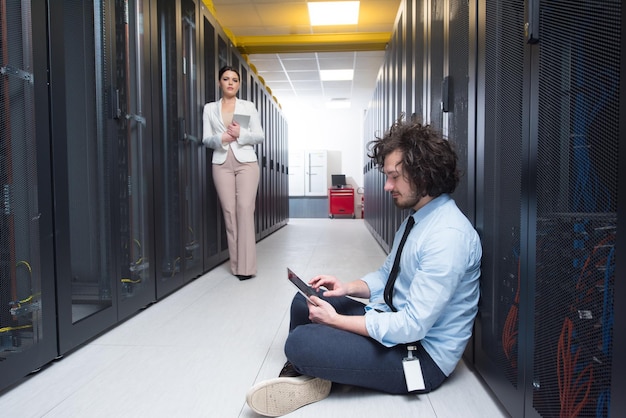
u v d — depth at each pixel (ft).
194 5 10.72
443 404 4.27
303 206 38.14
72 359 5.49
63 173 5.41
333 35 21.03
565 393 2.96
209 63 12.15
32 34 4.83
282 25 20.03
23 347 4.81
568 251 2.92
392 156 4.31
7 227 4.63
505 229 4.10
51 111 5.16
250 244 10.52
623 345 2.23
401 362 4.23
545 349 3.23
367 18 19.16
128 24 7.35
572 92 2.83
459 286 4.42
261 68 25.40
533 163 3.39
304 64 24.61
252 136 10.53
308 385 4.21
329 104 35.50
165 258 9.21
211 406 4.27
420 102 8.70
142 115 7.68
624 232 2.21
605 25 2.43
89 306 6.57
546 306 3.22
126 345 6.01
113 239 6.65
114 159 6.67
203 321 7.13
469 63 5.09
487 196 4.55
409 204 4.45
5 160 4.57
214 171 10.69
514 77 3.81
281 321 7.12
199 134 11.01
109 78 6.63
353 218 37.14
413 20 9.50
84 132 6.70
